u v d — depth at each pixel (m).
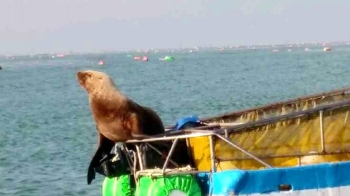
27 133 43.00
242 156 15.77
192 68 131.00
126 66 156.00
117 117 16.16
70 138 39.22
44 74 136.12
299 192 15.26
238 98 58.41
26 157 33.41
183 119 17.33
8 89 93.25
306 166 15.33
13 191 25.98
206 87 75.06
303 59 149.12
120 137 16.20
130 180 16.22
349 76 78.88
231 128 15.59
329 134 16.22
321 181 15.39
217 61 169.75
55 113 55.69
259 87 70.12
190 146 16.19
